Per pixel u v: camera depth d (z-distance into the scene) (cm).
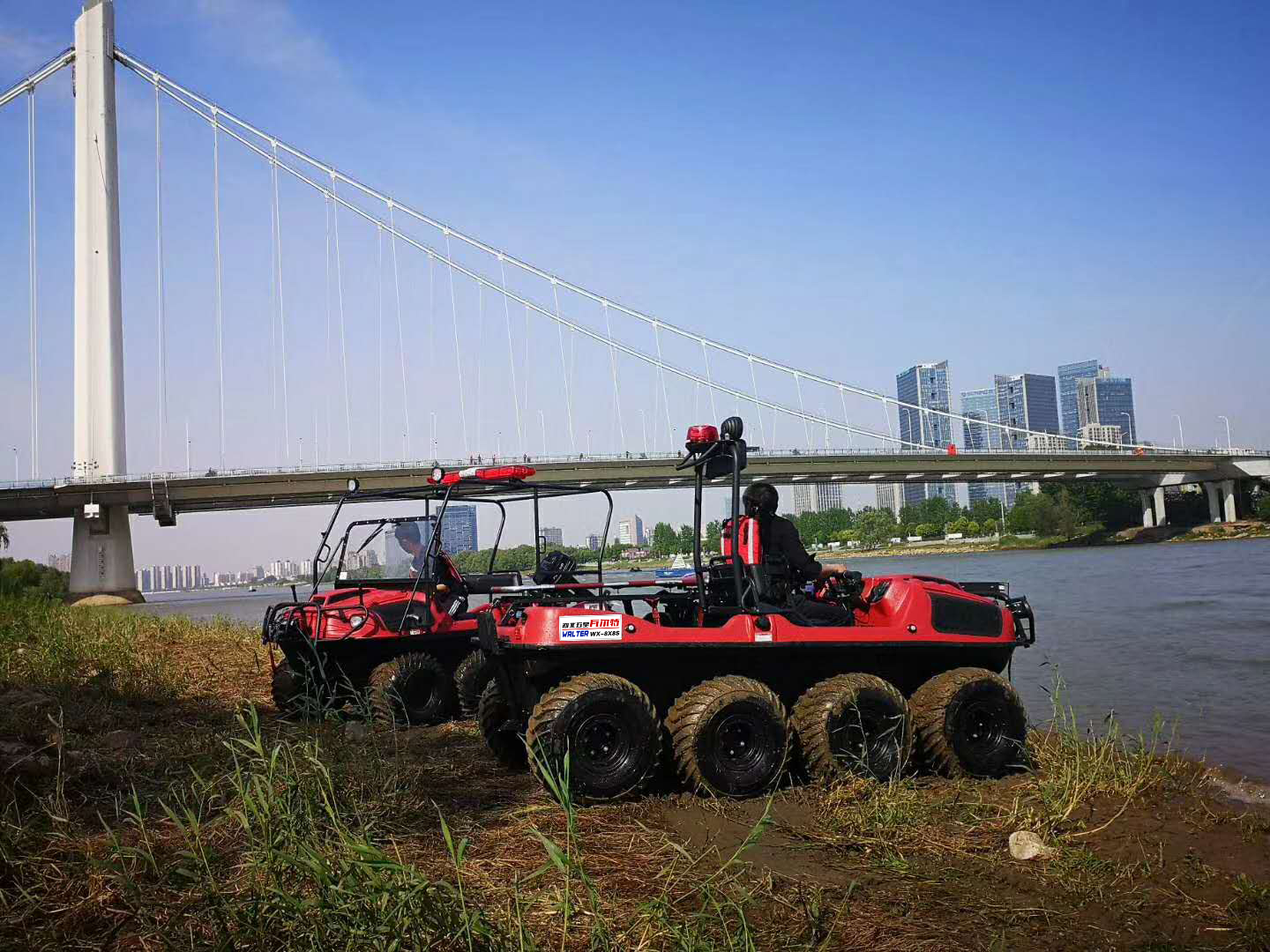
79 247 5225
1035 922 322
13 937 284
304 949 256
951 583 575
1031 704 791
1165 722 706
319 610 680
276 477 4762
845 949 295
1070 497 8712
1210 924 322
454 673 712
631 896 324
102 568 5019
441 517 708
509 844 381
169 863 324
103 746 522
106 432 5125
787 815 435
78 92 5281
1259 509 7469
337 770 436
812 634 498
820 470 5431
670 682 494
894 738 492
